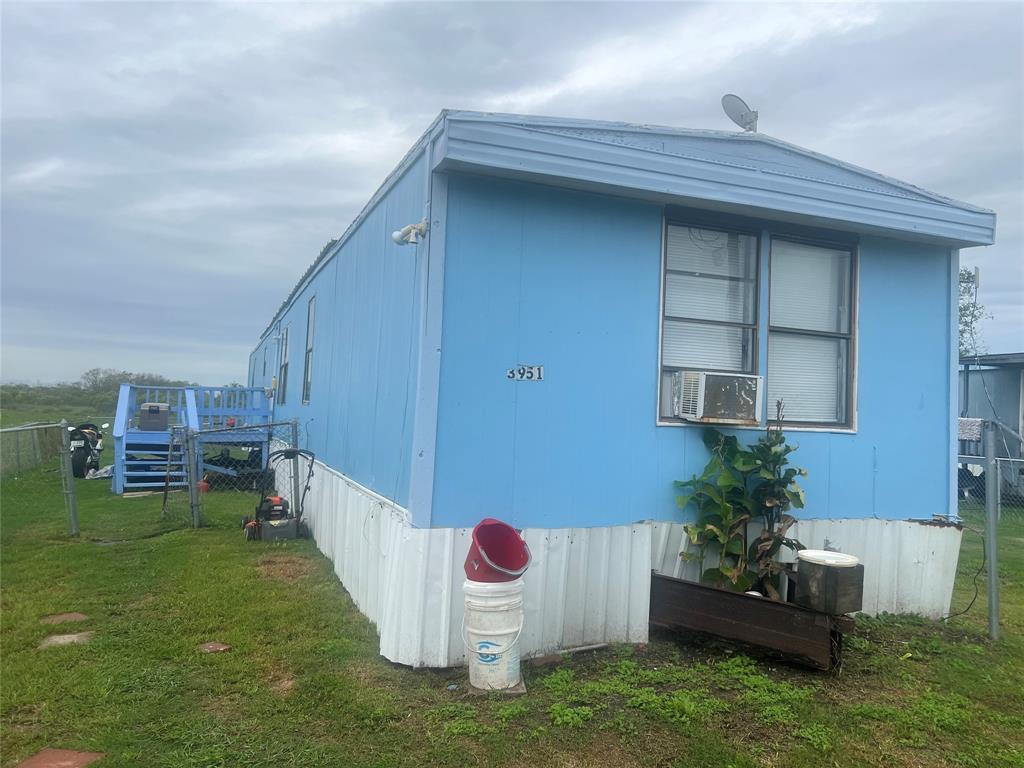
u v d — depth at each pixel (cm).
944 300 650
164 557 750
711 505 540
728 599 496
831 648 470
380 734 370
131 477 1340
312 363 1054
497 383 483
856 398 610
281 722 380
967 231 618
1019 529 1105
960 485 1448
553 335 501
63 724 372
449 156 442
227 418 1507
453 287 471
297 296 1286
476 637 423
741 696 427
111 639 496
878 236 619
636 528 515
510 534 442
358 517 609
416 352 478
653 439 535
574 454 507
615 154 491
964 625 591
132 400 1437
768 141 589
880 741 382
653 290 537
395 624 457
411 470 463
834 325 618
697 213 554
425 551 452
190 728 371
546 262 500
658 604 522
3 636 498
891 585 607
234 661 459
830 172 608
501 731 374
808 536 581
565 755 355
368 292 664
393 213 579
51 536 853
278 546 821
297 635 512
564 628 491
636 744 367
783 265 601
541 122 486
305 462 1008
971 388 1612
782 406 594
